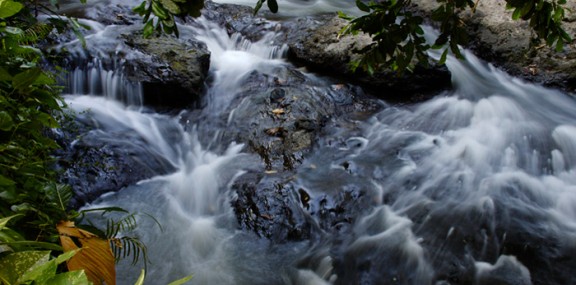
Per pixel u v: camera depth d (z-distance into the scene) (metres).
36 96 1.86
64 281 0.87
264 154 4.36
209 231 3.63
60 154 3.95
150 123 4.85
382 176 4.11
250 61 6.05
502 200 3.87
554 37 2.17
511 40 6.18
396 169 4.21
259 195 3.78
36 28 3.19
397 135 4.75
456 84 5.73
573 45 5.88
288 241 3.52
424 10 7.22
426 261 3.34
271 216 3.63
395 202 3.87
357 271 3.29
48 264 0.87
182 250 3.45
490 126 4.95
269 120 4.72
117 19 6.04
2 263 0.88
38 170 1.76
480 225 3.62
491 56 6.29
